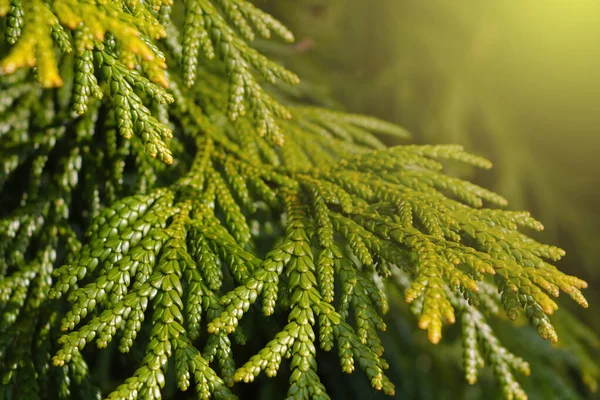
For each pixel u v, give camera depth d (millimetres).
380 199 210
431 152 219
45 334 216
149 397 184
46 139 235
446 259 191
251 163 224
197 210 210
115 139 227
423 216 200
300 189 216
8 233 223
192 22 206
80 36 177
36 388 210
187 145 236
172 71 239
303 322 191
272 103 207
